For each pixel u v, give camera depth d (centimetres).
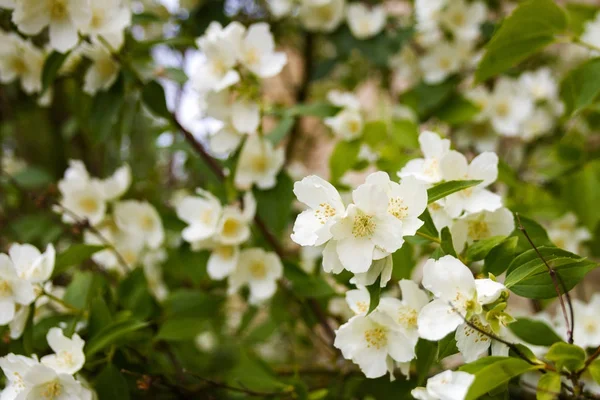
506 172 72
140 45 68
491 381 52
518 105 81
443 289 54
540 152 93
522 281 55
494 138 84
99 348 61
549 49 106
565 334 65
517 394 69
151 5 83
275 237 73
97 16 66
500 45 65
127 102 78
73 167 74
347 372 68
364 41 87
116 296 68
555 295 55
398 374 65
